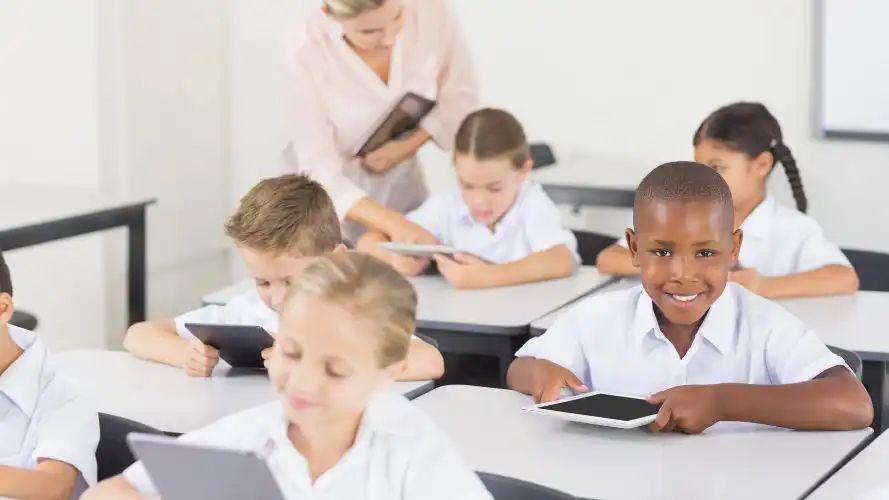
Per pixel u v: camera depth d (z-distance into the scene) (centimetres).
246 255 237
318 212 238
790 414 213
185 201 529
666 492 188
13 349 212
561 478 195
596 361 237
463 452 207
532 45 494
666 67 474
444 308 313
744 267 326
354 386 143
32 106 491
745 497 186
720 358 230
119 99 488
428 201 375
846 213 455
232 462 132
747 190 333
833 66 448
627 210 482
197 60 526
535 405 219
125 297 505
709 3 464
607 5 479
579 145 495
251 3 532
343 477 156
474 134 348
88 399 216
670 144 479
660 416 211
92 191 456
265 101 538
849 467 197
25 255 498
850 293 320
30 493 199
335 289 142
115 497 160
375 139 379
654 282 220
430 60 379
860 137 448
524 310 309
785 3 452
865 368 269
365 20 348
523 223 358
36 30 484
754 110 337
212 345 260
